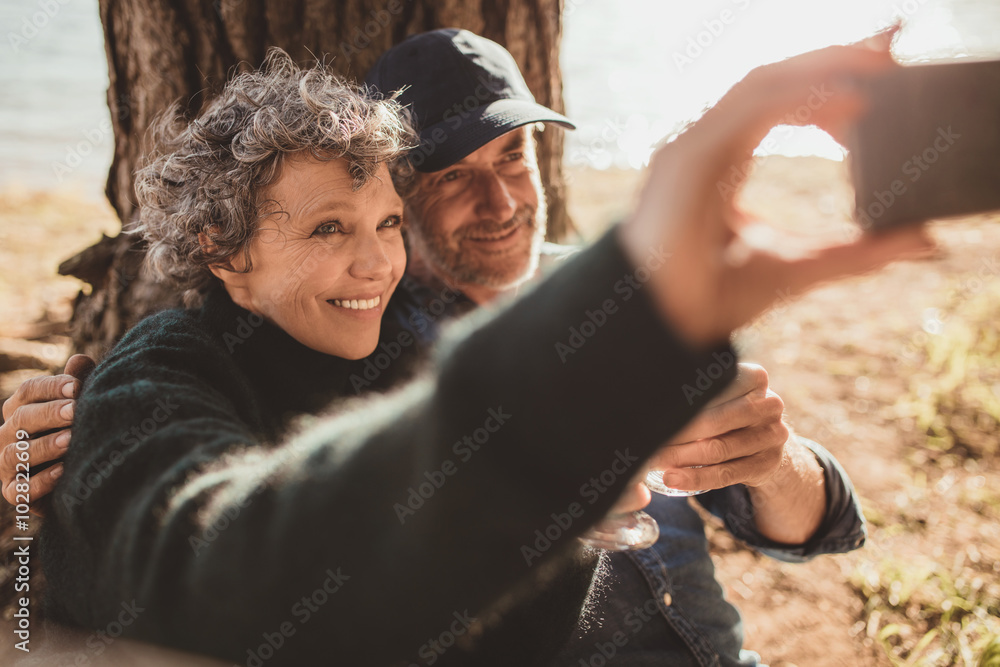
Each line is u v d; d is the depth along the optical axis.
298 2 2.20
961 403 3.52
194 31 2.20
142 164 1.89
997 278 4.52
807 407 3.55
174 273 1.44
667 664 1.57
